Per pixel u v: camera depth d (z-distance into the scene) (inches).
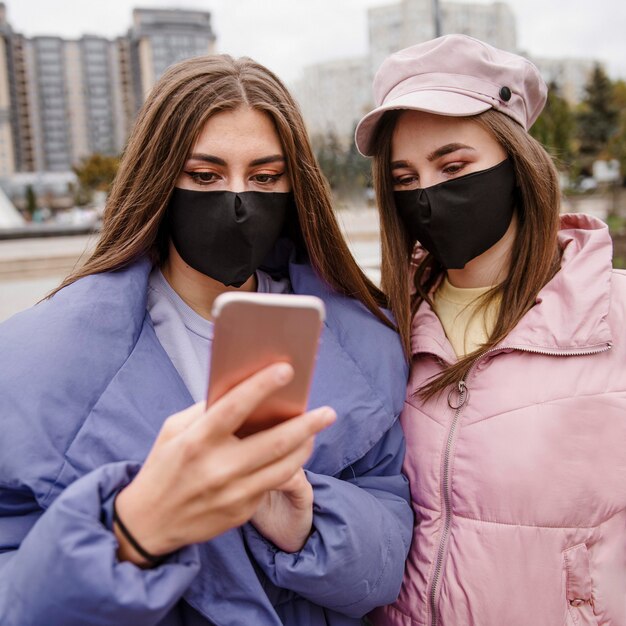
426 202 52.8
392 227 58.0
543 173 52.7
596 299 49.3
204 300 50.3
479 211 52.3
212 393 28.3
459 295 58.9
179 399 43.1
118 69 3528.5
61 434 39.1
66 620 30.1
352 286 54.6
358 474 50.5
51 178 2465.6
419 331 56.0
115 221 47.3
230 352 26.8
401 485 51.0
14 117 3376.0
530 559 47.4
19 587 31.1
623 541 49.4
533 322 50.8
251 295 25.9
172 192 46.1
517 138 51.8
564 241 55.1
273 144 45.3
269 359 27.5
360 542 41.3
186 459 28.0
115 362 42.8
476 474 49.2
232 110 43.6
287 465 29.5
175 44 3304.6
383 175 56.9
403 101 50.4
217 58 47.1
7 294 331.3
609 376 48.5
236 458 28.2
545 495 47.4
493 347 51.1
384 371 51.3
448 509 50.9
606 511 48.0
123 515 30.4
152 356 44.6
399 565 45.7
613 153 753.6
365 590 42.8
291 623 45.1
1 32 3169.3
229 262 46.4
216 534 30.3
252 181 46.1
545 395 49.0
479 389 51.4
